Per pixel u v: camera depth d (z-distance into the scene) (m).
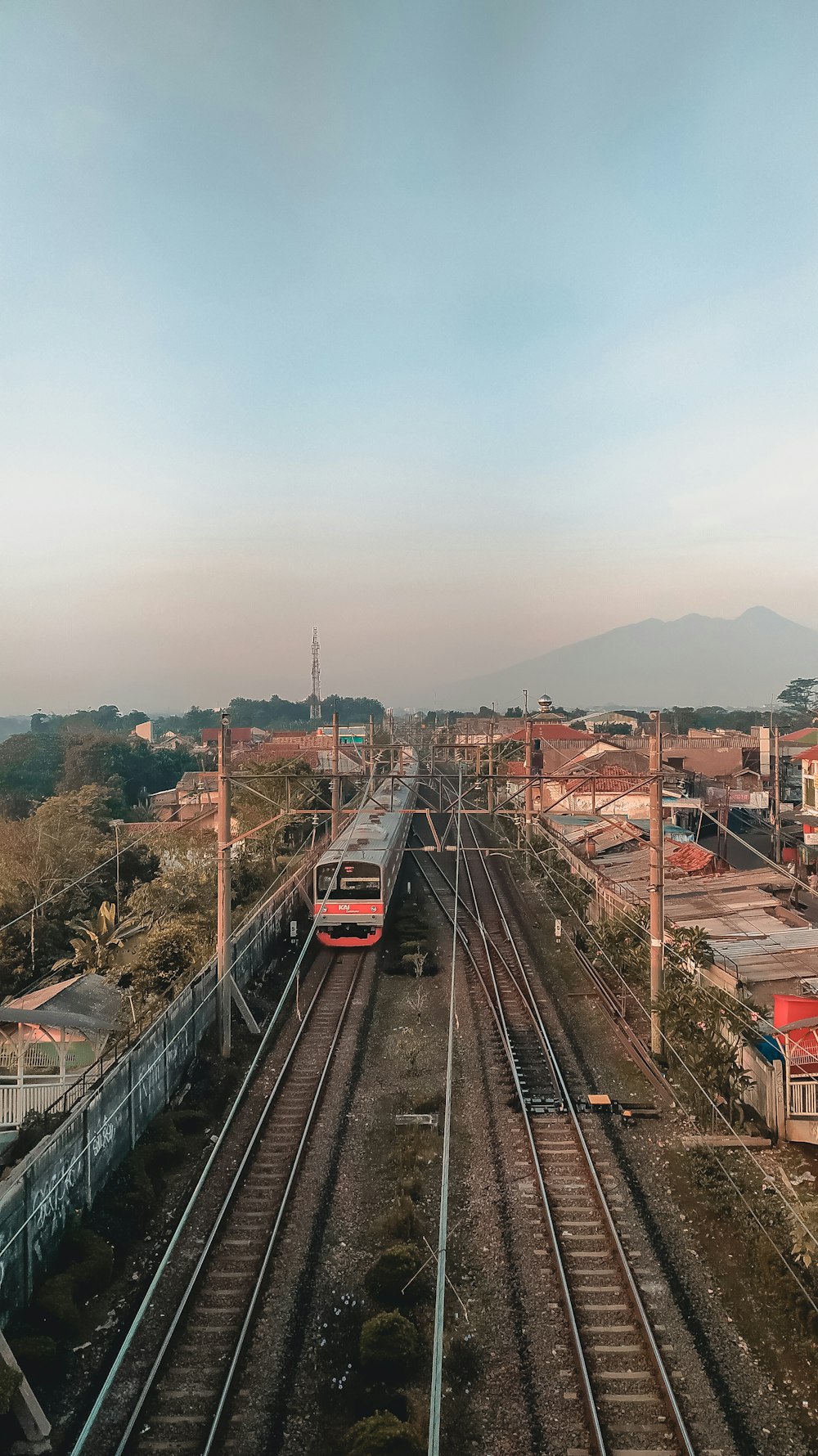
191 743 109.94
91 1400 9.95
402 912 34.66
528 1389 9.89
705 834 47.78
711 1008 17.28
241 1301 11.45
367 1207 13.76
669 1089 17.78
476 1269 12.16
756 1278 11.87
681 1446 9.01
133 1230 13.27
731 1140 15.45
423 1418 9.52
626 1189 14.04
